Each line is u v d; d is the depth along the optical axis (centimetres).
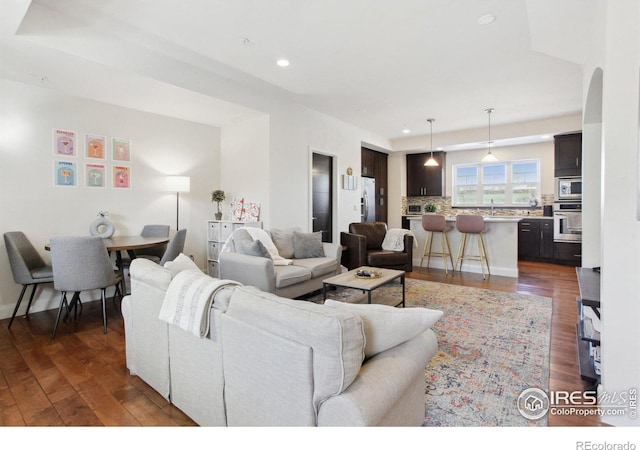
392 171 810
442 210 809
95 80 332
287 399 119
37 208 350
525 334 279
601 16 198
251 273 325
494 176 752
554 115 562
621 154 163
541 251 645
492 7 254
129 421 170
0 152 326
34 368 226
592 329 220
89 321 319
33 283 303
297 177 506
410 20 272
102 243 294
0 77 323
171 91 362
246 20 271
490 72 381
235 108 427
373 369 122
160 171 458
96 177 394
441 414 173
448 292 412
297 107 504
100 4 250
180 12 260
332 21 273
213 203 523
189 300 156
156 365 189
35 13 251
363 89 437
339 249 425
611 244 166
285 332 119
